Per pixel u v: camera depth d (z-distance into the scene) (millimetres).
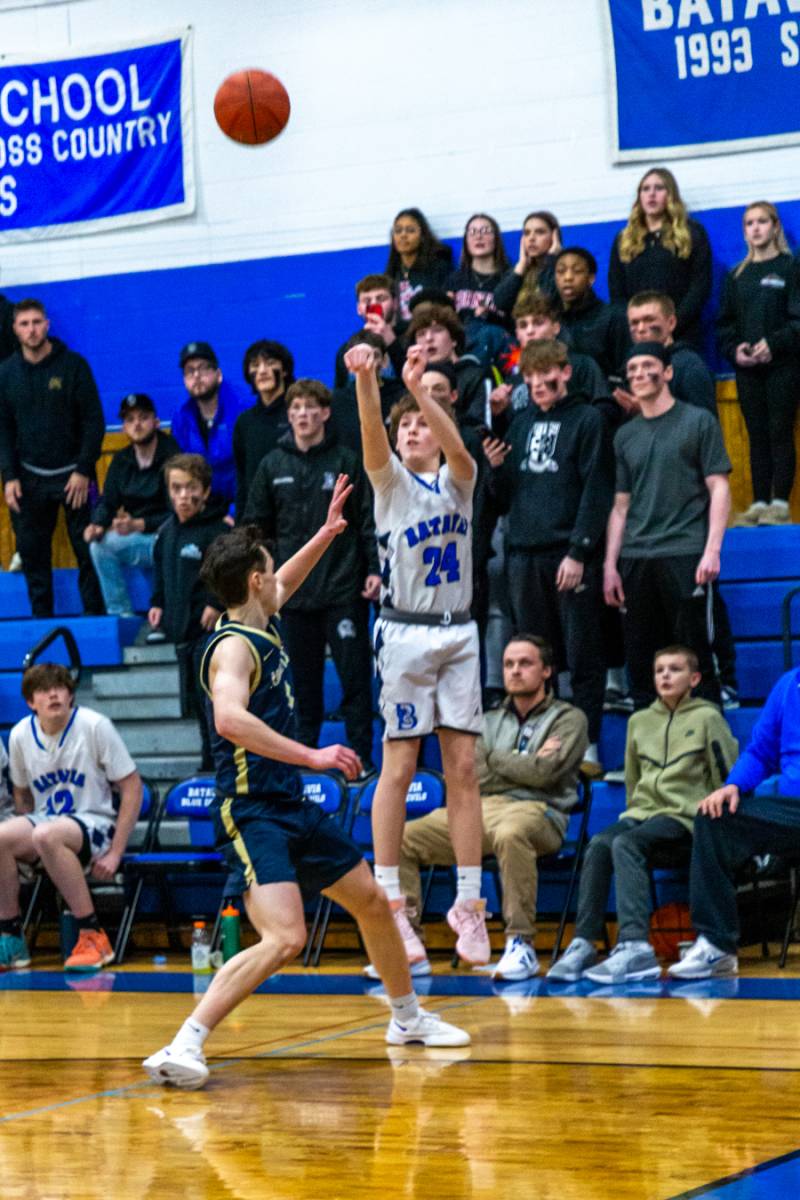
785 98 20453
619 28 21109
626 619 16609
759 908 14836
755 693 17453
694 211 20875
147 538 20297
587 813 15125
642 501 16469
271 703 9922
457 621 13180
